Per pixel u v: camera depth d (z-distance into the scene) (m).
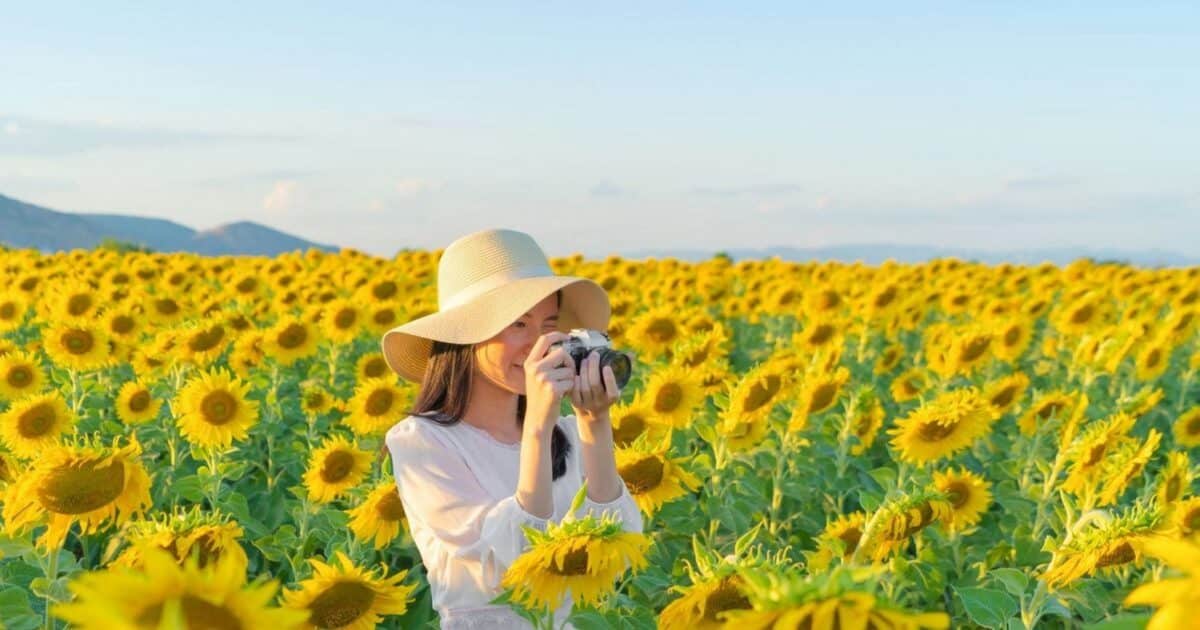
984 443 7.14
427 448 3.22
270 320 13.30
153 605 1.36
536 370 2.87
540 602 2.44
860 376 9.73
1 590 3.79
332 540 4.74
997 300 13.02
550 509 2.89
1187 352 11.98
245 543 5.54
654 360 8.52
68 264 18.30
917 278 19.97
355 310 10.21
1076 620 4.55
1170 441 8.32
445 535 3.07
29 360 7.68
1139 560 3.25
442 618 3.12
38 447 5.68
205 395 5.75
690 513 5.05
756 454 5.90
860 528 4.17
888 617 1.36
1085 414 8.16
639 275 19.03
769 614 1.41
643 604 4.39
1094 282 17.94
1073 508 4.76
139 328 10.21
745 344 13.79
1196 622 1.08
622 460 4.04
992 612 3.35
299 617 1.41
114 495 3.34
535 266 3.37
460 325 3.15
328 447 5.16
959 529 4.93
